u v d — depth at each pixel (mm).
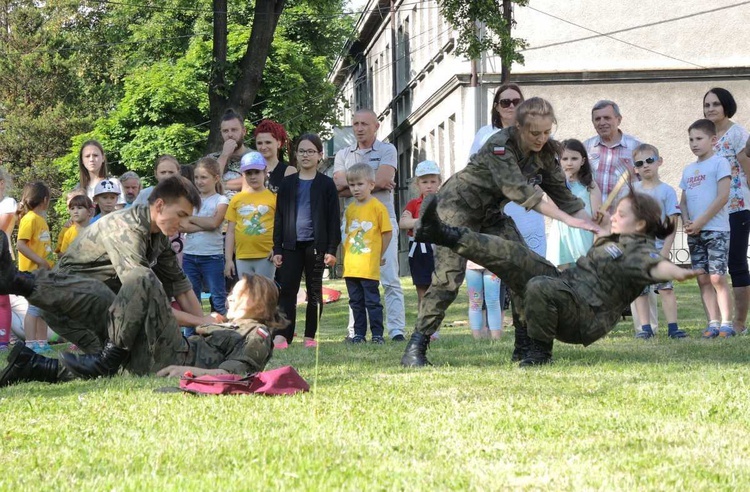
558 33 25656
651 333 9008
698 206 9203
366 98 46219
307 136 9406
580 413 4285
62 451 3631
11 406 4754
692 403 4516
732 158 9375
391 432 3895
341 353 7668
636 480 3098
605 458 3414
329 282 24734
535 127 6117
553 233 9492
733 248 9234
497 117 7719
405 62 35969
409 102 35219
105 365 5941
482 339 8906
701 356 6762
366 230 9547
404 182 36875
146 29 39469
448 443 3689
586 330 6207
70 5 45375
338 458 3438
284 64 37875
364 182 9539
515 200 6148
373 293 9547
